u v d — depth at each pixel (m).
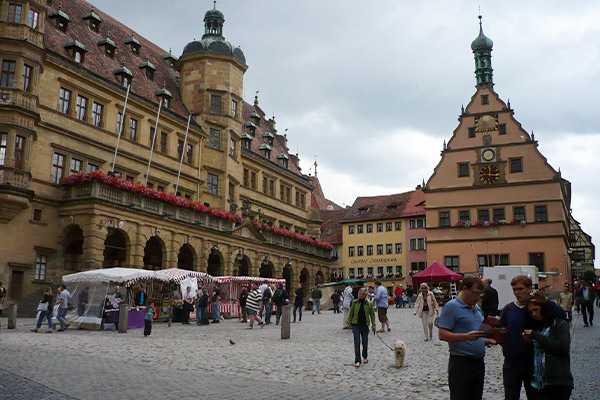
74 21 43.47
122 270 27.27
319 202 94.81
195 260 43.53
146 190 38.19
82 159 38.50
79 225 34.88
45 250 34.88
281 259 57.03
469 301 7.03
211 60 52.56
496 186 57.44
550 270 54.19
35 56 34.41
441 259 58.12
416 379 11.66
